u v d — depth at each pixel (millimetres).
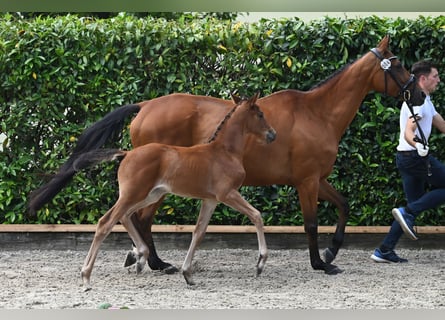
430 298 7352
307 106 8789
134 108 8648
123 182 7613
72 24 10125
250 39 10141
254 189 10219
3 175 10195
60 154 10359
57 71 10031
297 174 8648
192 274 8594
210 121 8477
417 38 10180
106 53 10086
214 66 10273
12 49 9992
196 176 7719
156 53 10156
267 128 8133
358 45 10148
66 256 9758
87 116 10219
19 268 8906
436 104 10203
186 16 11164
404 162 9055
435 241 10312
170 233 10148
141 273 8648
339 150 10188
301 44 10094
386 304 7055
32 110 10195
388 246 9367
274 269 8930
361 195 10289
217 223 10375
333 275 8562
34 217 10328
